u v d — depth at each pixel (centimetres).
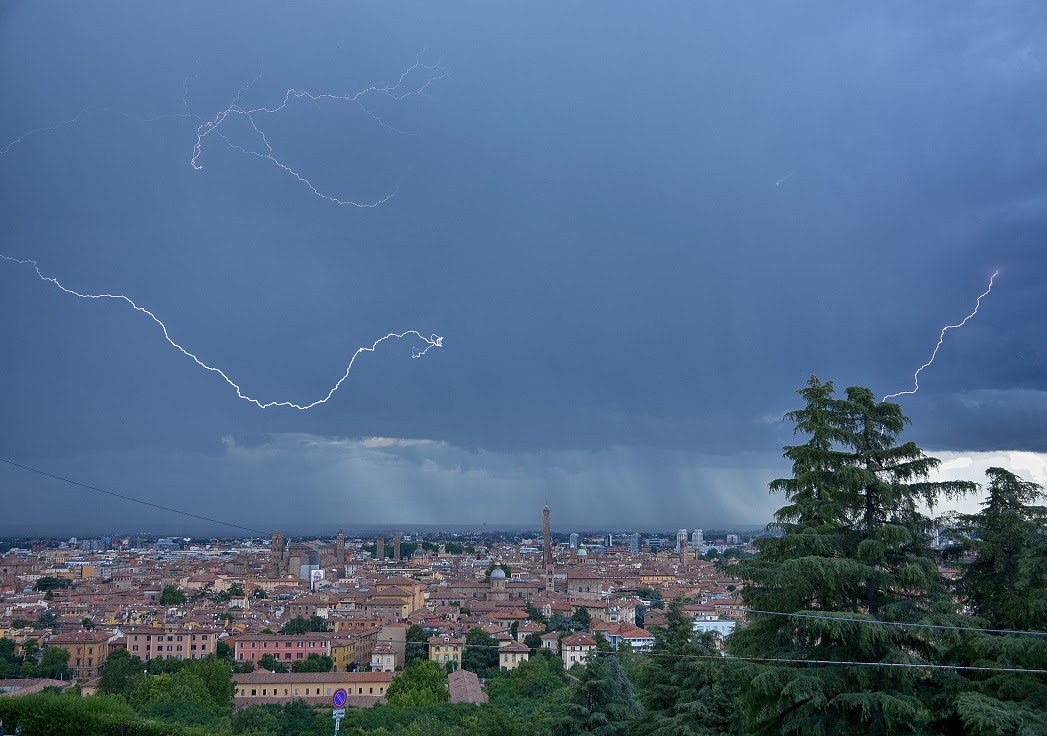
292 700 11112
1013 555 3366
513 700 10356
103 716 4288
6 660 13600
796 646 3319
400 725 8988
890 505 3256
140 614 18725
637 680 4494
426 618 18312
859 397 3472
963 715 2752
